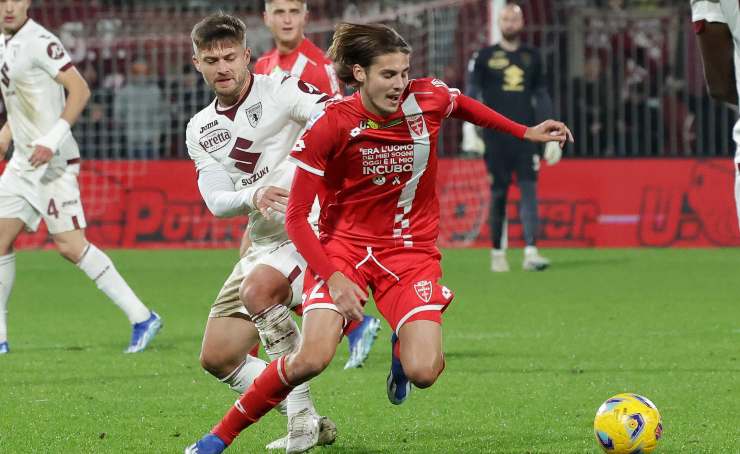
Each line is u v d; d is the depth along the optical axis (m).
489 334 23.59
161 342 23.34
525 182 35.84
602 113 44.84
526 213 36.09
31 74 22.22
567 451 13.73
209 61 13.99
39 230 44.41
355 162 12.84
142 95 45.41
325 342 12.36
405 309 12.90
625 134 44.78
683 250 41.31
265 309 13.49
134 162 43.53
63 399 17.44
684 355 20.78
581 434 14.67
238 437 14.77
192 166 43.69
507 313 26.78
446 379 18.72
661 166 42.50
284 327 13.38
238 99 14.36
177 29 47.84
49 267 38.72
